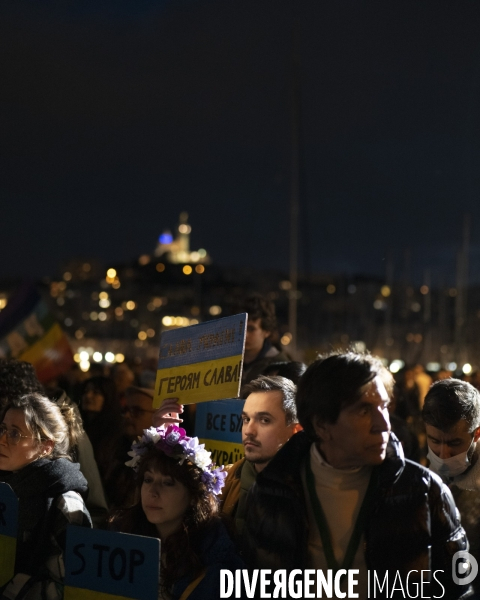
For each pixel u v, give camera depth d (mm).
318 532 2902
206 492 3318
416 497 2818
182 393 3656
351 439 2748
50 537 3535
